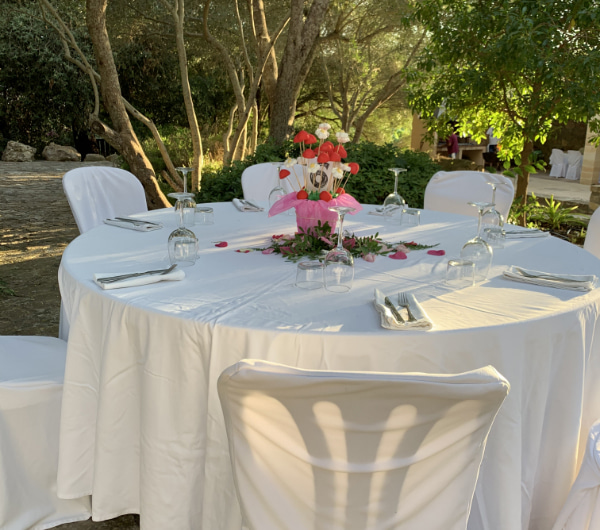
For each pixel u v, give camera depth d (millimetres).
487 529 1755
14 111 18094
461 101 6504
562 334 1809
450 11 6363
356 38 11578
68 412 1993
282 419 1222
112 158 17656
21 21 15812
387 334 1626
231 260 2418
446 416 1180
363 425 1193
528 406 1802
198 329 1685
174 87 15109
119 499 1965
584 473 1772
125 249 2549
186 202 3016
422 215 3523
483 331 1664
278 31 7832
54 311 4492
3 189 11211
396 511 1285
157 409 1770
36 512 2094
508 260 2486
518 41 5176
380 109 15750
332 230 2549
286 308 1829
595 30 5555
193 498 1807
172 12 7324
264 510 1312
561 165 14023
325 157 2404
